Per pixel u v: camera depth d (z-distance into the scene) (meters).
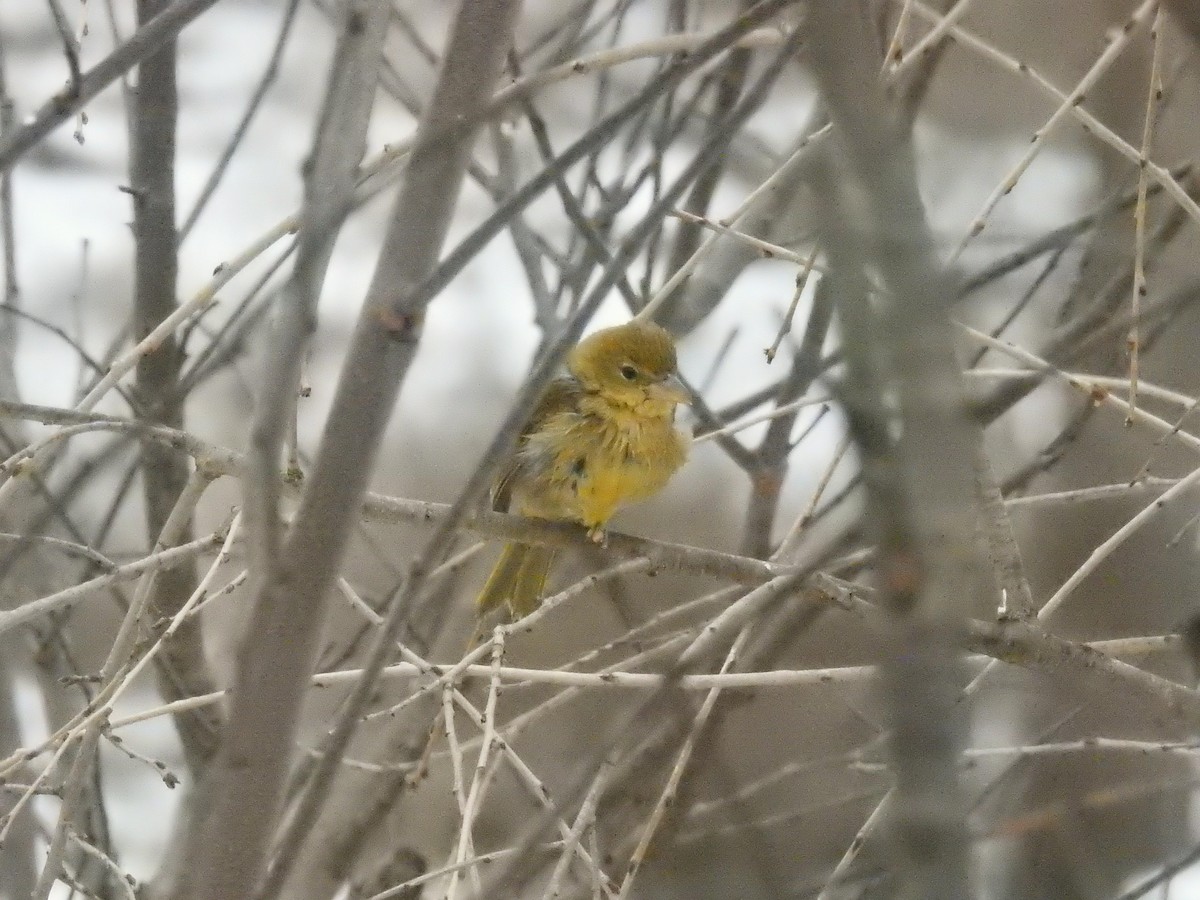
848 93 3.83
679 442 11.20
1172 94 10.63
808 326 9.32
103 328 18.69
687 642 10.70
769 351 8.13
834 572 9.55
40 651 11.28
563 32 15.34
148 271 10.52
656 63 12.52
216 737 10.34
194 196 21.41
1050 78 12.67
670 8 11.38
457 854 7.39
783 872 8.27
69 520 11.02
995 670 9.04
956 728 3.74
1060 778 9.91
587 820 7.50
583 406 10.83
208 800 5.97
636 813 9.89
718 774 10.18
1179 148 11.69
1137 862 9.73
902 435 3.49
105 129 22.23
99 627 15.23
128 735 14.88
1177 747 8.11
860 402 3.49
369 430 5.73
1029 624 7.87
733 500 18.41
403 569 13.21
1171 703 8.06
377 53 6.02
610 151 15.19
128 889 8.11
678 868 8.41
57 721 11.28
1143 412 8.70
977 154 11.98
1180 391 11.19
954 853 3.48
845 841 9.95
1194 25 4.45
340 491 5.74
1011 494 10.96
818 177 3.63
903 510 3.50
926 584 3.51
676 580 15.52
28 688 14.30
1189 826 9.88
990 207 7.91
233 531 8.25
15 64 21.78
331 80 5.92
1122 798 9.13
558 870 7.20
